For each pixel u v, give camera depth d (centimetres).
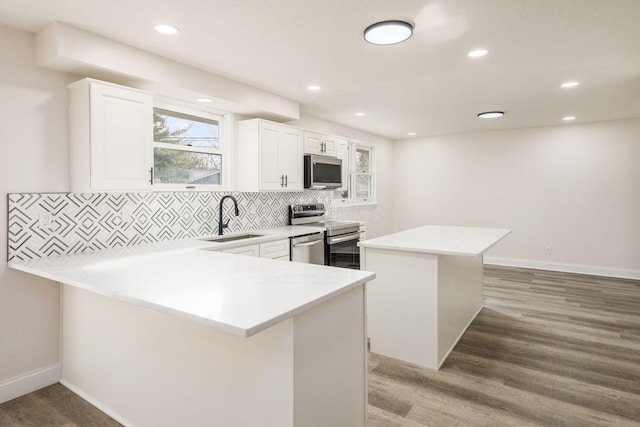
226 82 324
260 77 324
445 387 235
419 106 432
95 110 233
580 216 552
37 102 236
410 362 270
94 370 218
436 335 259
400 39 240
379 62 289
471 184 631
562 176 561
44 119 239
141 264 209
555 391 229
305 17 216
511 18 218
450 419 202
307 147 428
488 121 525
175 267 200
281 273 183
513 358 275
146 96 260
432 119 509
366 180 635
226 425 154
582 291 455
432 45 256
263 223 420
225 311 125
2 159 223
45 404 220
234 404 151
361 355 180
